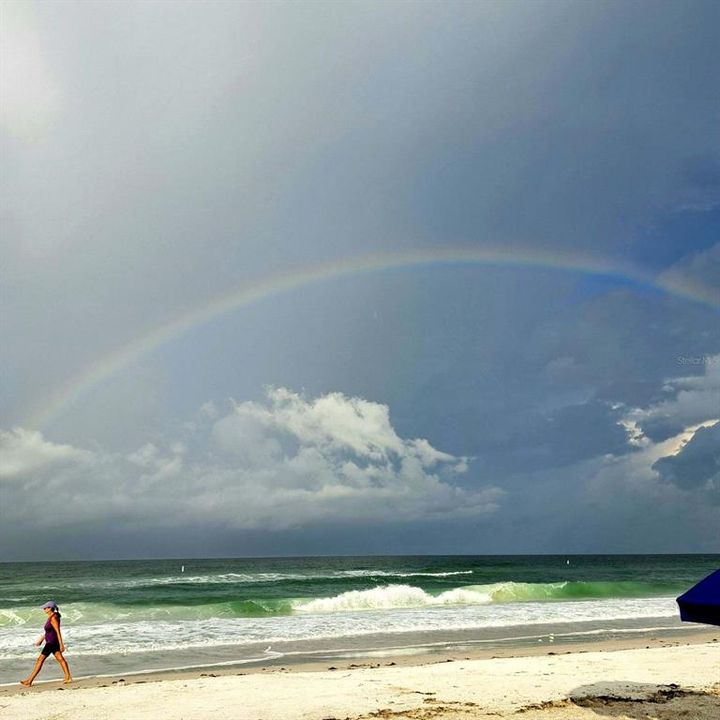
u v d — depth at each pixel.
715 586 7.94
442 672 15.07
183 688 13.60
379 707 11.73
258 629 24.89
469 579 65.06
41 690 14.32
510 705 11.71
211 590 49.81
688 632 24.88
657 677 14.27
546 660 16.69
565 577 73.81
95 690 13.59
